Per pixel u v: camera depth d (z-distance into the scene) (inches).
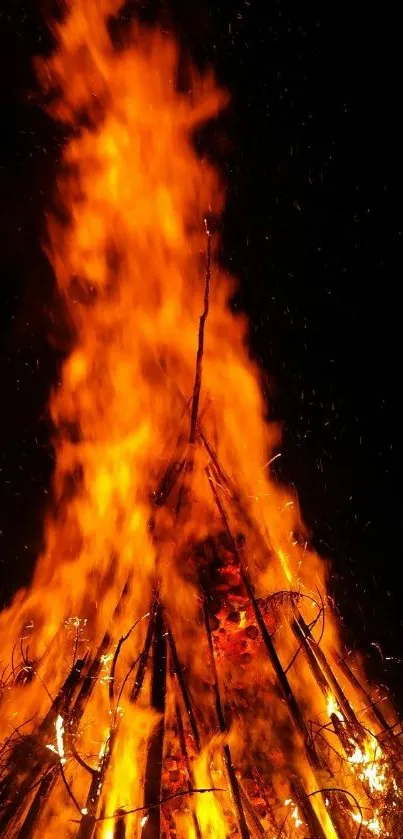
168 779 73.3
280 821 71.9
